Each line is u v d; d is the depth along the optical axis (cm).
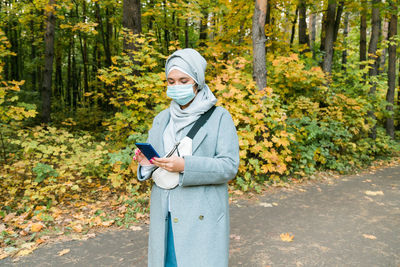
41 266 258
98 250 290
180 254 129
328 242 313
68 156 605
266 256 279
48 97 869
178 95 135
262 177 544
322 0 920
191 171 123
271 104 550
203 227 129
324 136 662
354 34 1553
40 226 332
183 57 134
